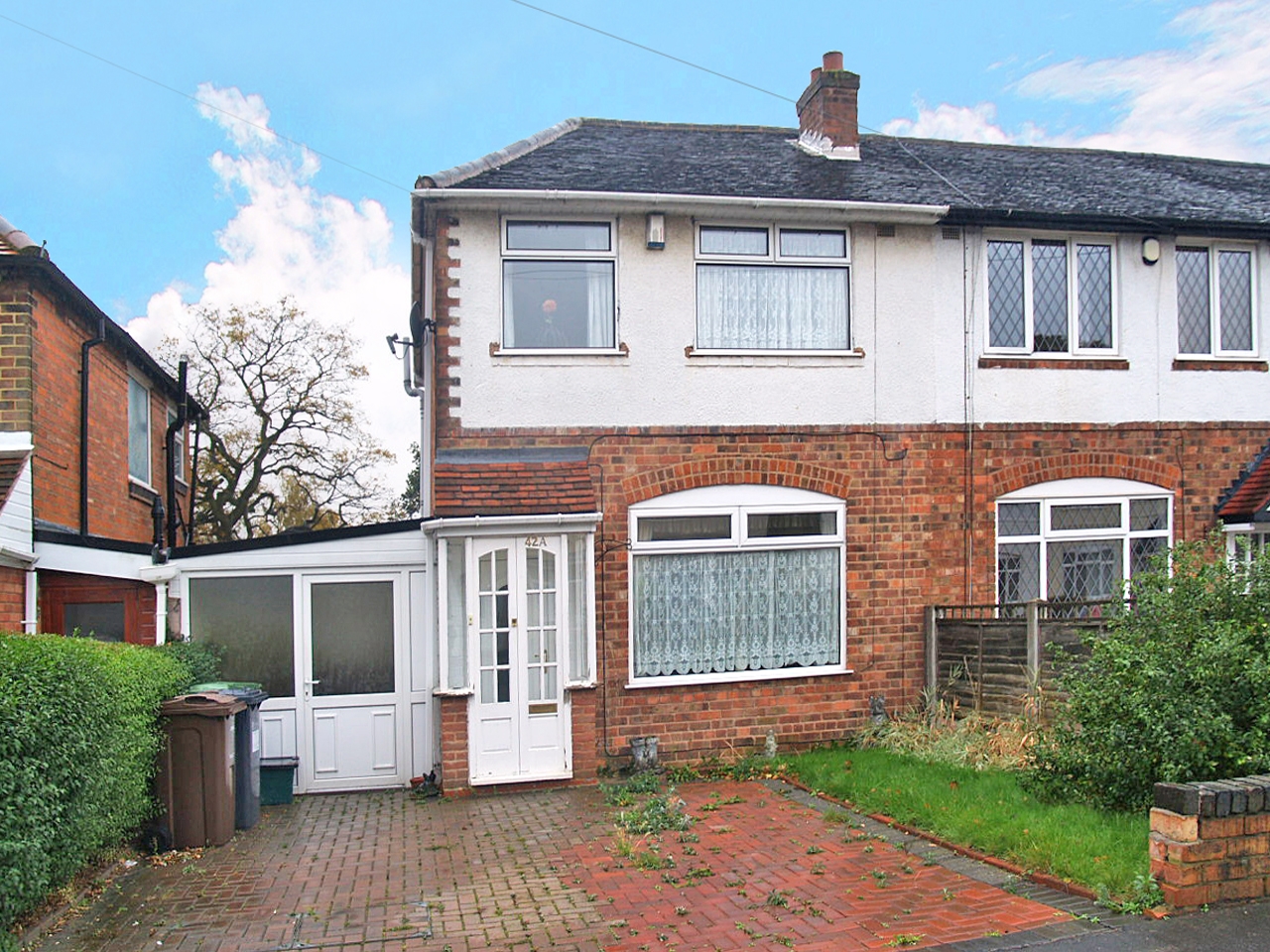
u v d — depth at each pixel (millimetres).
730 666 11297
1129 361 12391
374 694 10906
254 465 29297
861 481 11656
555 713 10461
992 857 6734
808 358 11594
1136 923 5406
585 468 10820
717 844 7691
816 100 14000
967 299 12031
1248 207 13320
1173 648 7031
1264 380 12789
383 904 6582
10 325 9852
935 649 11523
